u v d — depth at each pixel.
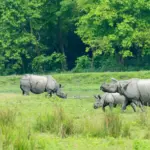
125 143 46.72
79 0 186.25
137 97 74.25
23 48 191.12
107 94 76.38
